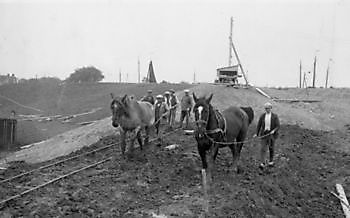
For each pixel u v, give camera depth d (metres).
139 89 54.81
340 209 13.91
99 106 49.84
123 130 14.85
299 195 14.05
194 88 30.31
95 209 10.41
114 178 12.91
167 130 20.44
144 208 10.80
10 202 10.20
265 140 14.84
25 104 56.91
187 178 13.25
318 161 18.09
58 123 41.59
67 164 14.77
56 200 10.70
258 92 30.70
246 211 11.34
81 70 75.12
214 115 12.69
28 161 20.17
